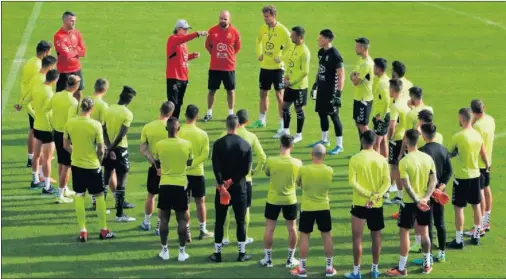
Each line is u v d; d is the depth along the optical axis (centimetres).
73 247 3080
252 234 3219
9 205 3384
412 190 2828
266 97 4231
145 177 3688
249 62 5147
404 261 2909
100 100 3262
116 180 3316
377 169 2823
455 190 3095
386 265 3011
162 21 5812
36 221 3269
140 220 3303
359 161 2825
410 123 3244
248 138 2970
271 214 2914
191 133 3012
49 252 3039
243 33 5619
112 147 3191
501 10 6419
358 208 2841
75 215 3328
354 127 4275
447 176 2941
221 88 4759
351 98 4641
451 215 3403
